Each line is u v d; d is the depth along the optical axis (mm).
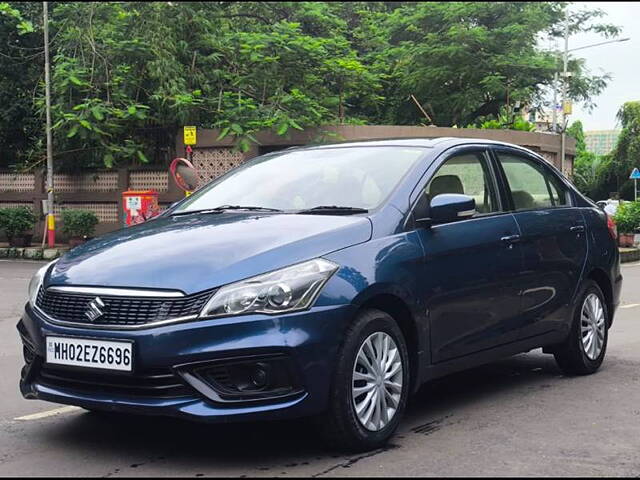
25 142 22641
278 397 3660
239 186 5207
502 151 5520
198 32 21578
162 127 21094
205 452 4016
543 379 5863
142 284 3734
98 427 4523
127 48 19859
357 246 4098
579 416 4785
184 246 3996
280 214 4492
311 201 4707
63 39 20578
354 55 23688
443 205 4473
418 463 3826
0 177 22125
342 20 27359
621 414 4836
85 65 19906
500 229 5082
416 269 4328
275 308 3678
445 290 4523
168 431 4414
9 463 3863
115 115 19594
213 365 3592
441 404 5082
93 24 20547
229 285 3680
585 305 5965
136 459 3906
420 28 28188
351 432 3885
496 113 29656
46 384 4008
